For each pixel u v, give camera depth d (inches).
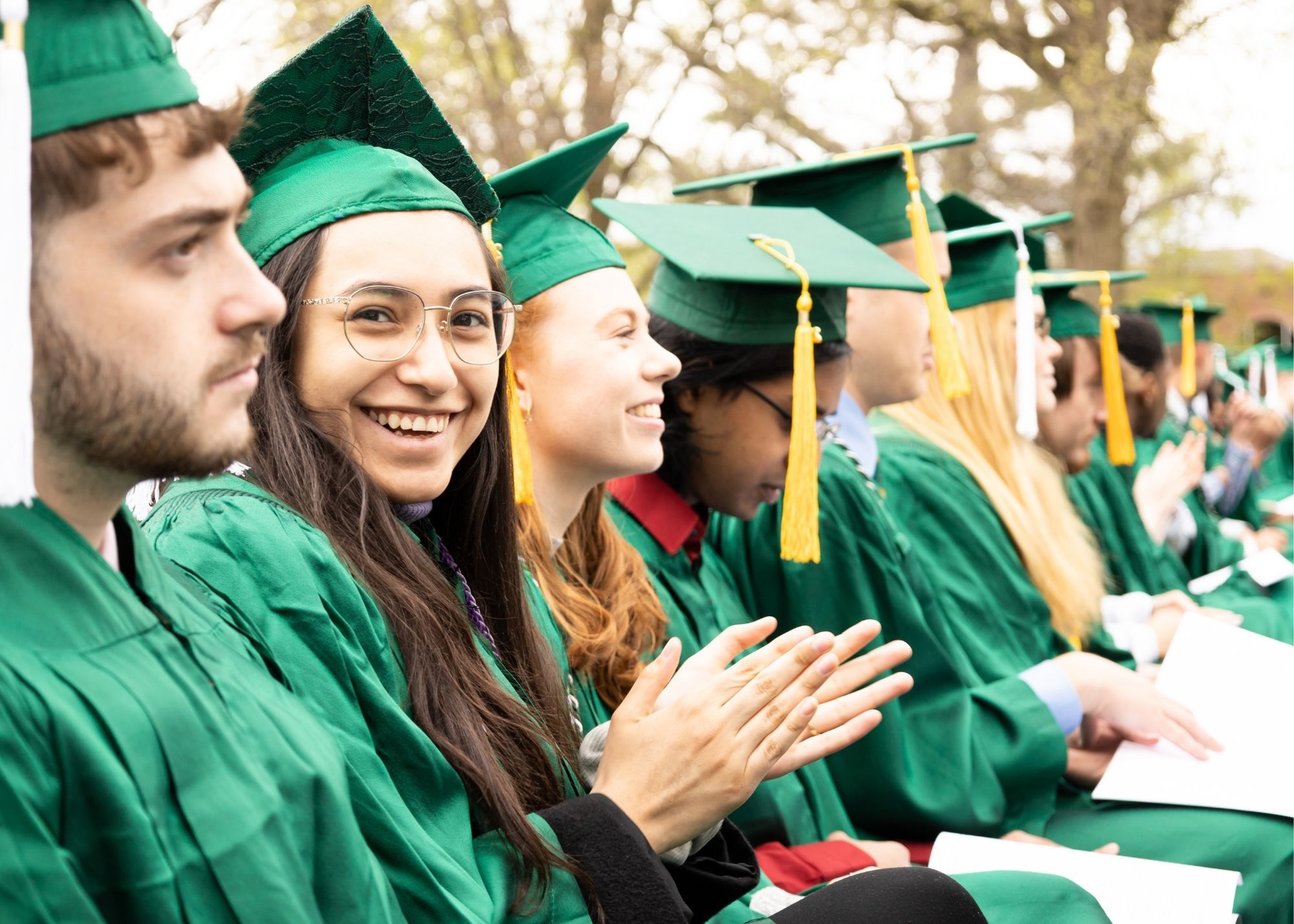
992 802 110.0
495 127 400.8
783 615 115.9
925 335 127.8
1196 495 221.1
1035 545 140.5
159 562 47.7
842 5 453.7
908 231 132.6
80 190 38.5
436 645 60.2
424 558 63.0
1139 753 117.5
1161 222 592.4
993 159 505.4
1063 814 117.0
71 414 39.3
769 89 439.8
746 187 450.3
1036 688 116.7
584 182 90.0
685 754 63.2
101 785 38.5
